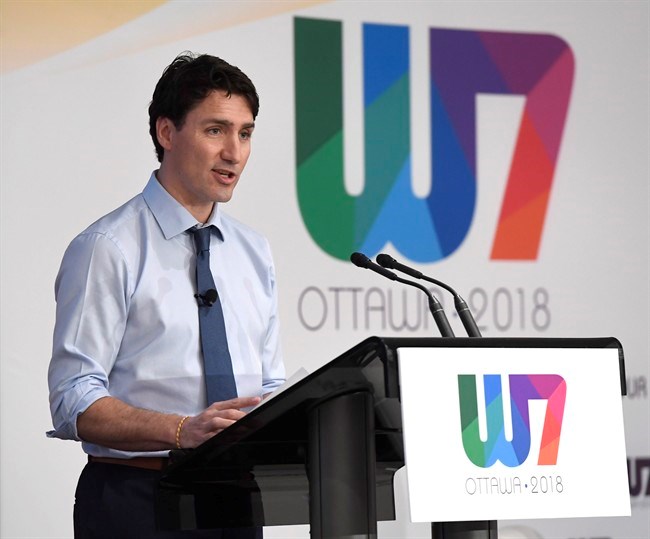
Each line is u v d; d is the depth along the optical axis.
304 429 5.43
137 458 7.46
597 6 13.93
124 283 7.74
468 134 13.32
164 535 7.38
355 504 5.26
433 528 5.48
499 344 5.23
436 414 5.03
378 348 4.96
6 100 11.61
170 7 12.25
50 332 11.62
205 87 7.83
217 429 6.56
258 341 8.44
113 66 12.00
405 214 13.03
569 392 5.32
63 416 7.32
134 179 12.01
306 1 12.76
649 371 13.84
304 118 12.70
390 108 13.03
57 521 11.56
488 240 13.32
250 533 7.61
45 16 11.80
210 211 8.28
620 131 13.94
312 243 12.65
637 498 13.64
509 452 5.14
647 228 13.95
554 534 13.24
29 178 11.65
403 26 13.12
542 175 13.59
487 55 13.45
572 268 13.64
